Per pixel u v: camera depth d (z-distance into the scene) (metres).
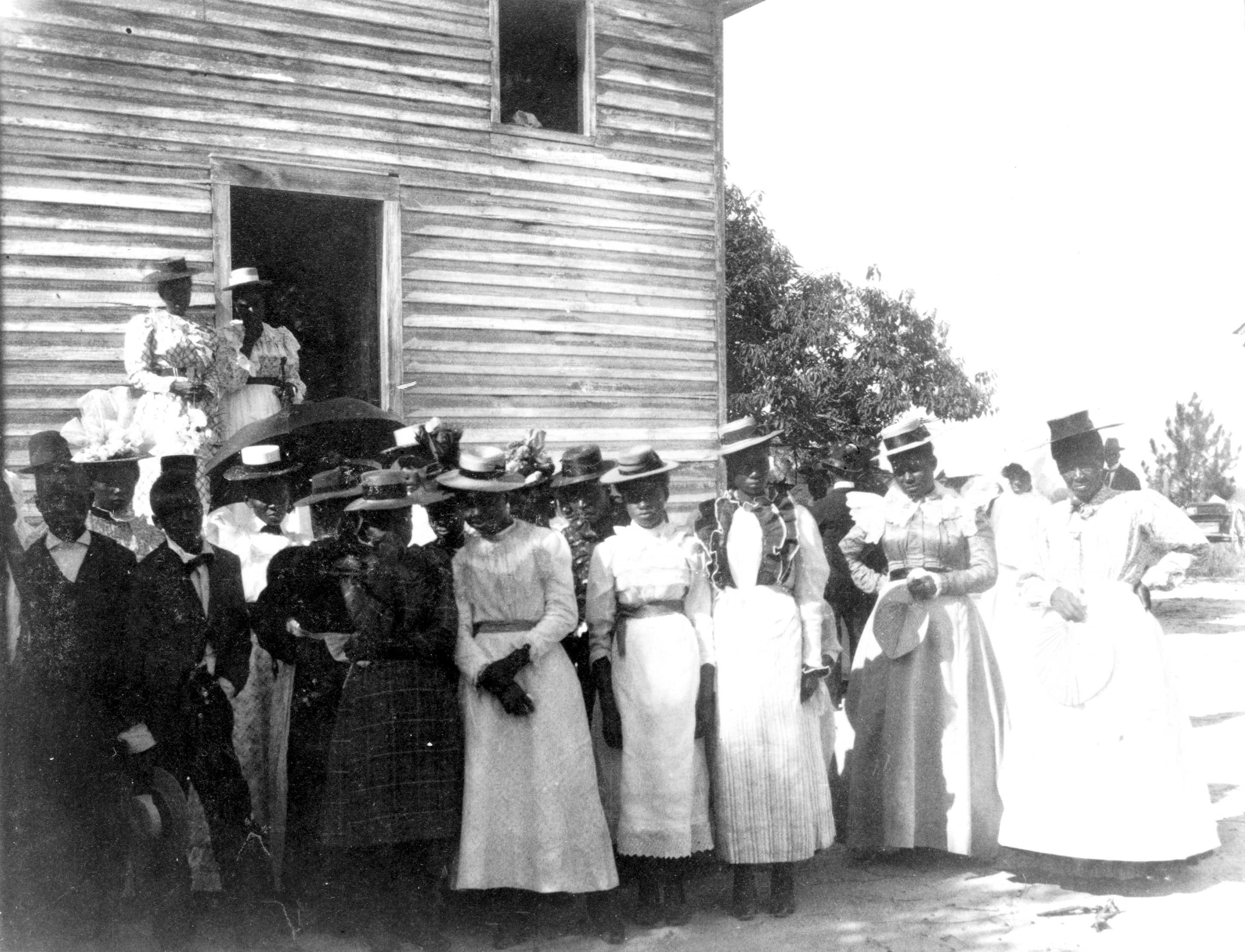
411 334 9.46
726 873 5.58
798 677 5.02
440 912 4.69
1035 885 5.31
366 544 4.58
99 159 8.16
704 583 5.07
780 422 21.94
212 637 4.62
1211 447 24.73
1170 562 5.25
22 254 7.86
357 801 4.38
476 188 9.74
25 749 4.27
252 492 5.35
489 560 4.72
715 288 10.97
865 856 5.77
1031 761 5.29
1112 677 5.17
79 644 4.31
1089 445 5.37
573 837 4.59
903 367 21.95
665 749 4.78
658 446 10.61
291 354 7.96
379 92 9.28
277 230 11.76
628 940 4.64
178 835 4.38
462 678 4.70
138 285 8.26
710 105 10.98
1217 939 4.56
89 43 8.13
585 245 10.27
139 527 5.23
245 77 8.71
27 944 4.27
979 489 6.77
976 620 5.62
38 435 4.46
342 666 4.70
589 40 10.31
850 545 5.79
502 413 9.85
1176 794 5.14
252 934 4.54
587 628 5.18
